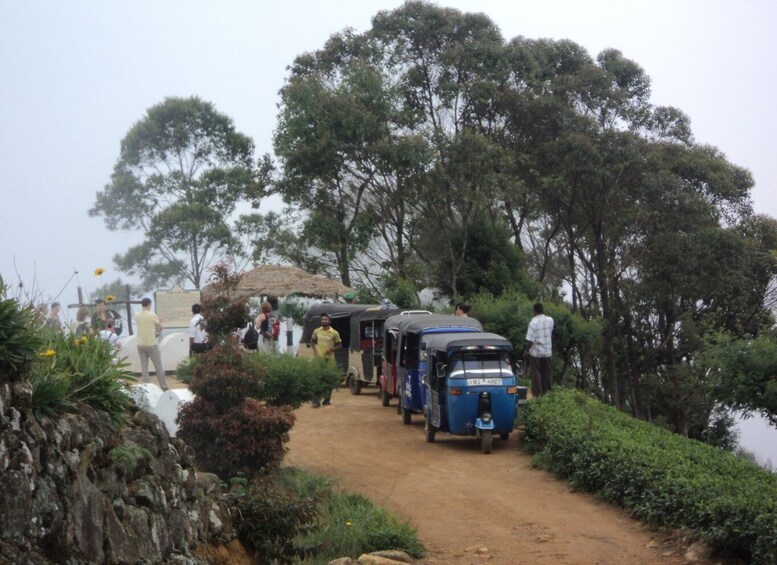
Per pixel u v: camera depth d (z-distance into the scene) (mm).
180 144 47406
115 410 7266
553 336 31266
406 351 21641
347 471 16688
